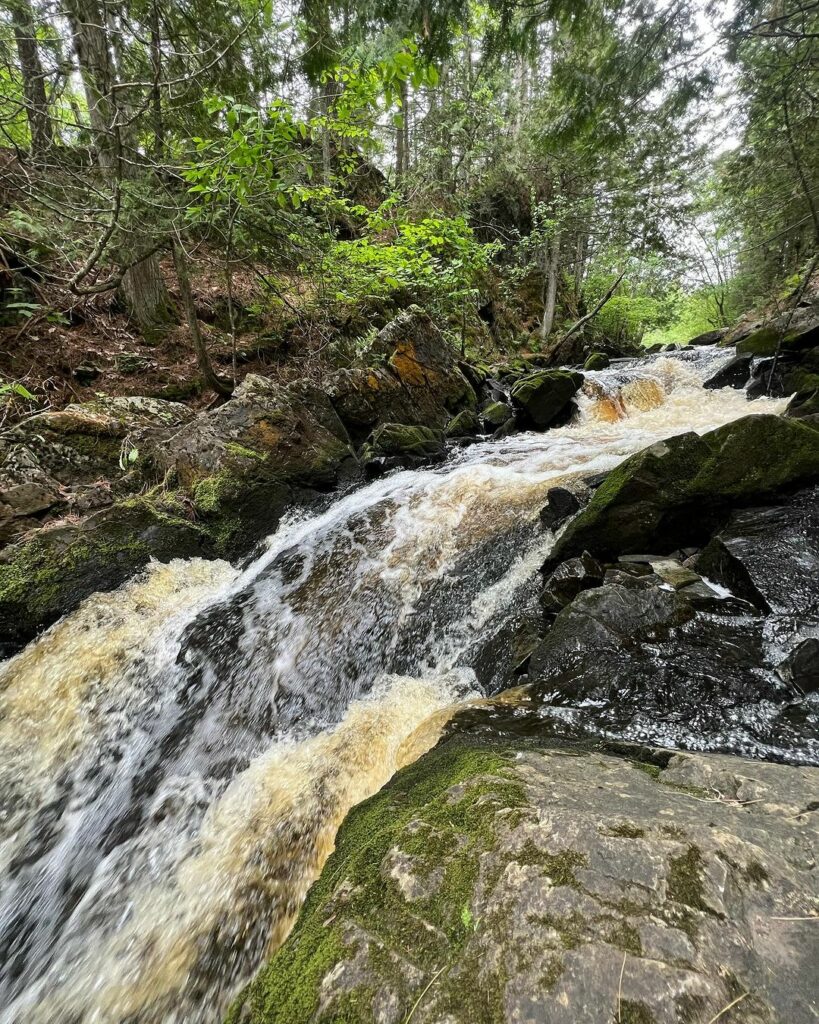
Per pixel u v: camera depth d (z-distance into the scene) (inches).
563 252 720.3
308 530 205.3
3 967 80.4
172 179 206.8
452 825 57.1
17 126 191.2
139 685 136.0
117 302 298.8
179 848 94.0
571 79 224.4
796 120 227.8
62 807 110.1
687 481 144.1
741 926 40.1
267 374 310.5
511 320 651.5
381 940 45.4
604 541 146.9
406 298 411.2
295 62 235.9
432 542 185.0
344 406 275.4
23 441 181.3
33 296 244.8
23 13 166.6
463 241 339.3
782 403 290.4
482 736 88.2
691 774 64.6
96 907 86.5
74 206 181.9
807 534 121.0
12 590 144.0
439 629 146.6
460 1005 37.9
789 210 293.9
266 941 72.4
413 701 122.2
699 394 351.9
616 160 386.3
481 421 335.9
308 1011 41.3
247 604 164.2
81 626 146.7
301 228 245.0
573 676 101.7
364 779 97.7
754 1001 35.1
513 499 201.2
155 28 169.8
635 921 41.0
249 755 116.1
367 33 198.4
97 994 72.1
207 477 196.9
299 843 87.4
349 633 151.0
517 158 539.2
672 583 123.4
